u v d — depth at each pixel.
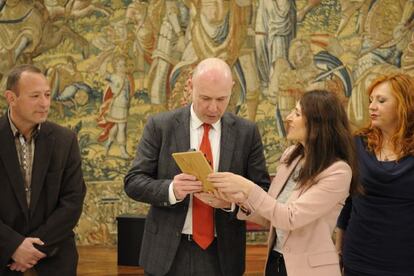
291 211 2.91
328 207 2.94
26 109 3.50
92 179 6.11
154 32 6.13
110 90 6.11
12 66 5.91
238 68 6.24
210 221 3.22
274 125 6.30
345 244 3.45
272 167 6.30
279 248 3.16
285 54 6.27
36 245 3.51
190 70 6.19
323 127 3.01
